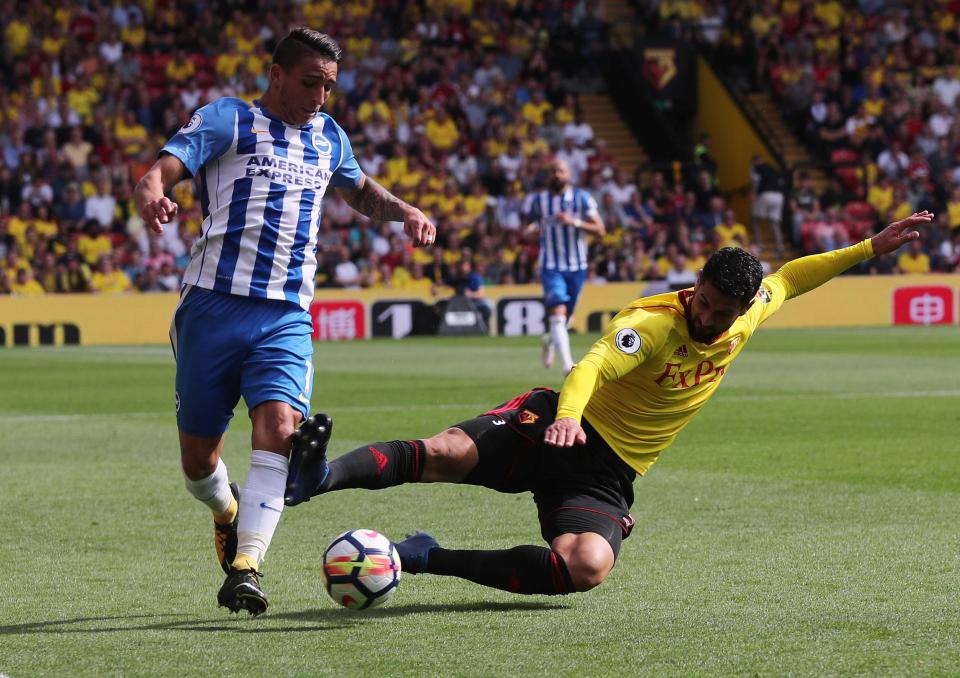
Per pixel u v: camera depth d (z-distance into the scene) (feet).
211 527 68.39
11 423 119.85
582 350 215.92
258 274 49.57
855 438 103.09
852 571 55.88
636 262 276.21
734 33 335.26
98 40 291.17
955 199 302.66
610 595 51.78
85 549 62.59
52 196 262.67
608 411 51.34
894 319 288.71
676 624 46.57
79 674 40.32
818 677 39.34
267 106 50.37
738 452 95.50
